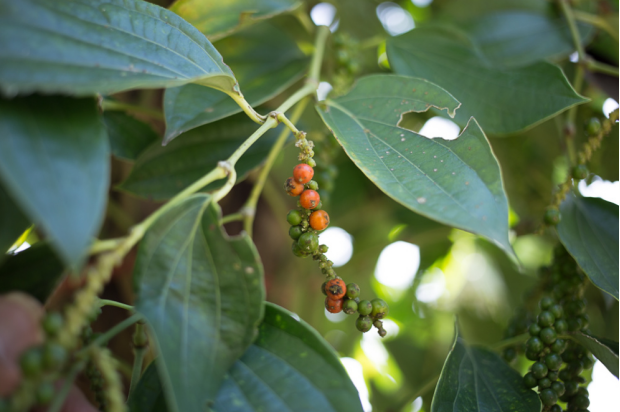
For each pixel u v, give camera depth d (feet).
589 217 0.91
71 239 0.56
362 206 1.52
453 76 1.02
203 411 0.64
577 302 0.89
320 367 0.71
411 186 0.70
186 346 0.65
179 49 0.72
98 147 0.61
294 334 0.73
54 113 0.62
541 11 1.17
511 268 1.57
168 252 0.68
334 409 0.69
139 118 0.99
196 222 0.69
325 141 1.01
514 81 0.98
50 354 0.59
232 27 0.93
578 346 0.86
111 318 1.11
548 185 1.38
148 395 0.73
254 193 0.91
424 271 1.68
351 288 0.74
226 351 0.68
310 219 0.74
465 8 1.21
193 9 0.90
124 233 1.15
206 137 0.93
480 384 0.82
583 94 1.21
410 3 1.48
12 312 0.62
